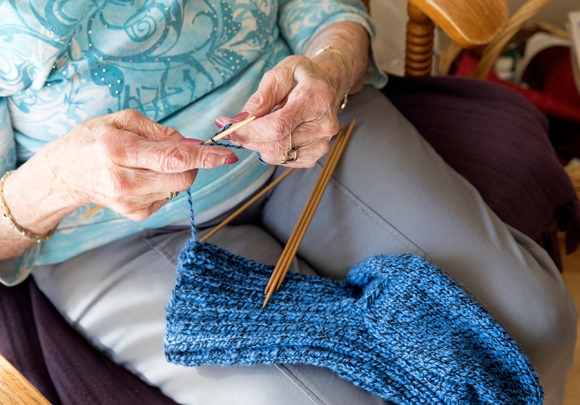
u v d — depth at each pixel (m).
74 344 0.74
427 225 0.72
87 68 0.65
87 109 0.68
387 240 0.74
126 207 0.57
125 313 0.72
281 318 0.63
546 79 1.43
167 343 0.62
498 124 0.92
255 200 0.77
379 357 0.60
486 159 0.89
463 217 0.72
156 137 0.58
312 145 0.65
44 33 0.60
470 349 0.60
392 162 0.78
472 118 0.94
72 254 0.77
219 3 0.71
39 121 0.69
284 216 0.83
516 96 0.94
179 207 0.74
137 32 0.65
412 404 0.58
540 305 0.65
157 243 0.76
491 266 0.68
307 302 0.65
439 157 0.84
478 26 0.77
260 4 0.77
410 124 0.87
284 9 0.88
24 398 0.53
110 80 0.67
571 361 0.70
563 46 1.41
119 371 0.72
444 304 0.62
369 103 0.87
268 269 0.68
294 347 0.60
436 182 0.76
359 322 0.63
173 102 0.72
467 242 0.70
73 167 0.56
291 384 0.61
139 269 0.74
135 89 0.69
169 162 0.51
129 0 0.65
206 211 0.77
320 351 0.60
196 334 0.61
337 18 0.84
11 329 0.75
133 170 0.54
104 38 0.64
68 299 0.76
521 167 0.88
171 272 0.73
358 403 0.59
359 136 0.82
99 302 0.74
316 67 0.69
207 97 0.75
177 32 0.68
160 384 0.69
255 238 0.79
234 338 0.61
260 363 0.62
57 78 0.65
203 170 0.74
